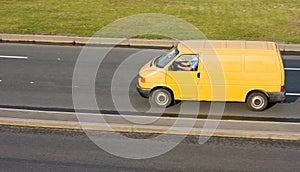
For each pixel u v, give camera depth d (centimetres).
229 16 2372
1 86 1422
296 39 1980
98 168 927
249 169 925
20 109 1231
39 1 2658
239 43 1328
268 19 2317
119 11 2453
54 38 1984
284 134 1062
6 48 1872
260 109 1254
